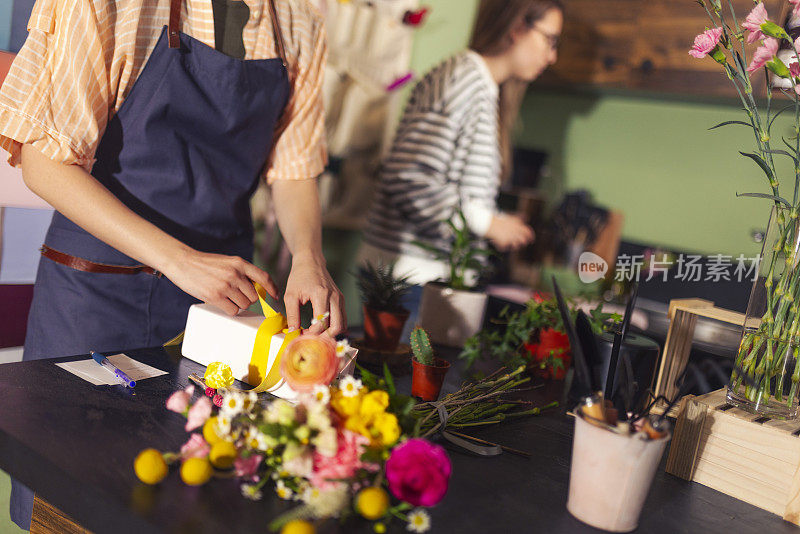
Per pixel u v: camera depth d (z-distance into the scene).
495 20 2.73
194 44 1.27
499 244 2.63
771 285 0.95
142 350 1.14
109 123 1.26
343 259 3.19
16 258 1.75
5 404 0.84
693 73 2.96
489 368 1.40
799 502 0.89
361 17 2.94
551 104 3.74
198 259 1.10
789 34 0.93
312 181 1.56
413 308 1.90
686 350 1.27
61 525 0.82
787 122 2.96
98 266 1.30
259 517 0.67
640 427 0.76
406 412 0.77
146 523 0.63
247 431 0.71
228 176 1.40
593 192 3.62
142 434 0.82
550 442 1.04
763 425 0.93
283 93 1.44
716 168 3.25
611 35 3.24
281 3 1.43
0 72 1.55
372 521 0.70
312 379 0.77
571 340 0.79
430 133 2.48
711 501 0.93
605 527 0.77
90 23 1.13
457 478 0.84
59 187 1.12
